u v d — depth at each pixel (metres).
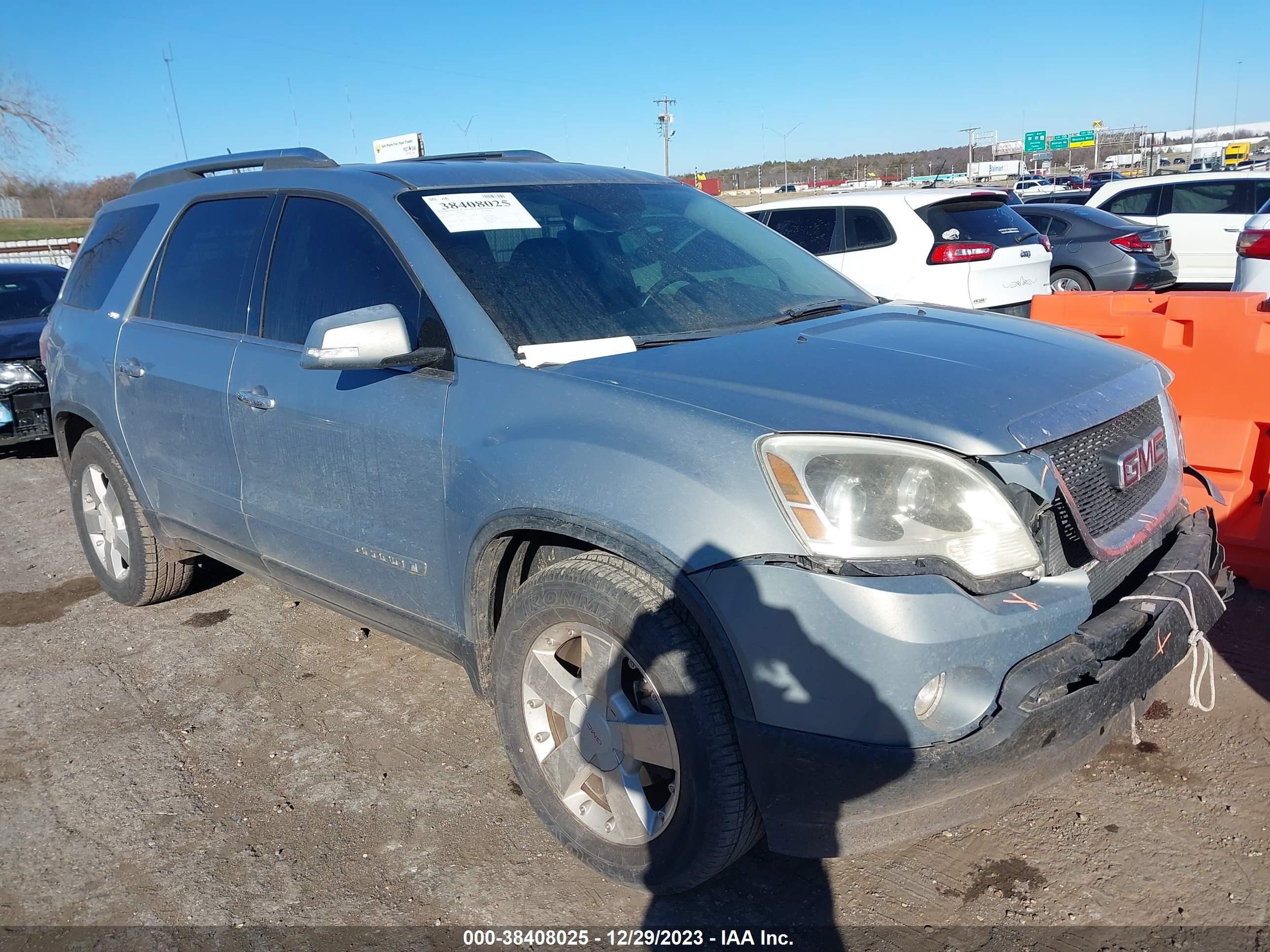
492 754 3.29
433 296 2.91
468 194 3.23
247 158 3.90
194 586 4.87
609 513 2.32
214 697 3.76
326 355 2.68
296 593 3.60
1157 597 2.33
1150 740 3.11
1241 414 4.07
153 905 2.62
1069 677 2.12
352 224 3.23
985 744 2.07
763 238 3.79
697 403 2.35
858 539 2.09
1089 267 12.52
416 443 2.82
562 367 2.65
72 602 4.82
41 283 9.13
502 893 2.62
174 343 3.82
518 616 2.61
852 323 2.98
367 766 3.24
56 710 3.72
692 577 2.20
